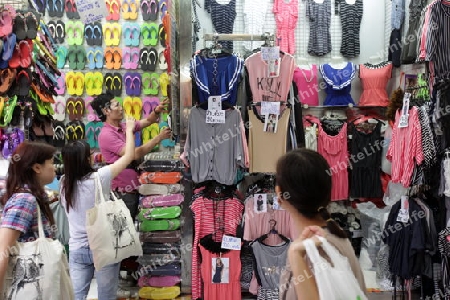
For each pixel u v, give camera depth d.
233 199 3.46
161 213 3.65
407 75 4.13
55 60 3.70
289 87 3.49
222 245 3.33
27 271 1.70
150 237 3.66
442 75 3.13
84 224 2.50
